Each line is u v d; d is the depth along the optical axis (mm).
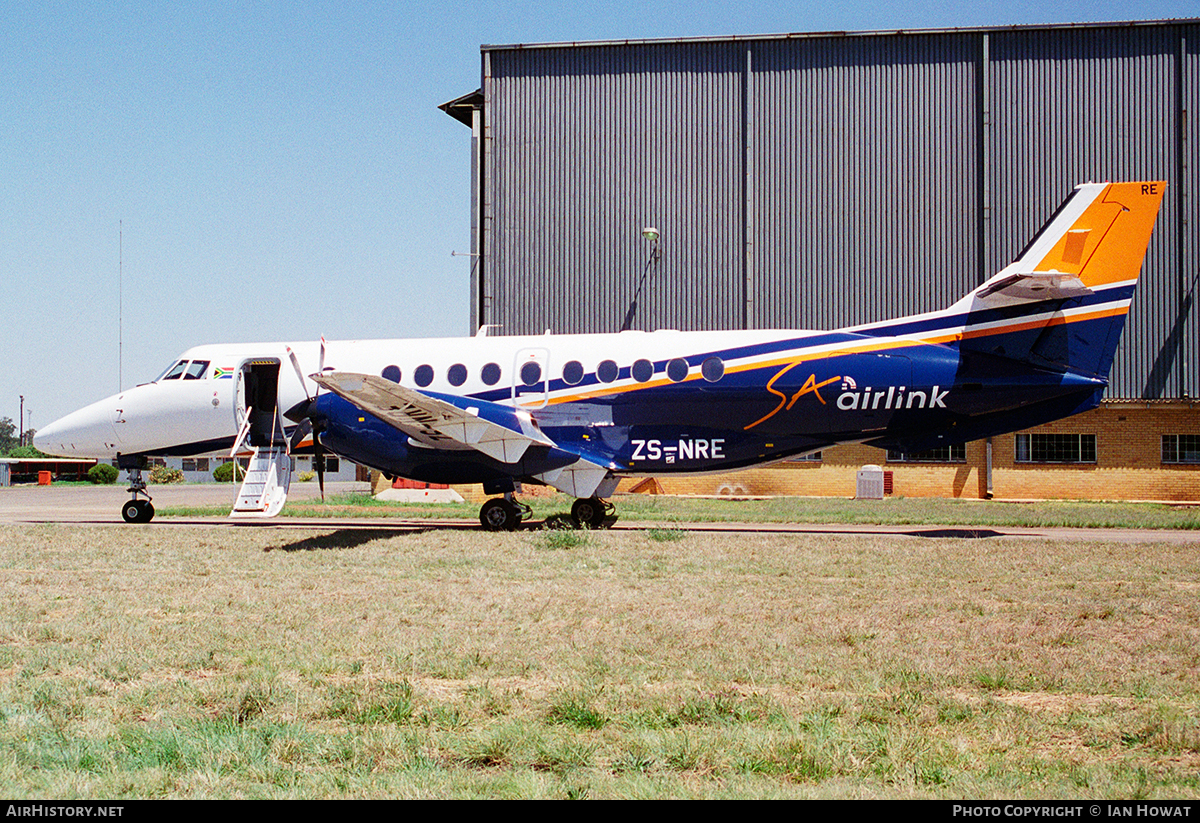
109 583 10477
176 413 18844
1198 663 6809
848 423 16219
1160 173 27594
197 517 21516
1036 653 7102
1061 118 27953
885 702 5812
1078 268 15609
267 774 4668
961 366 15797
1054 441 27875
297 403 18156
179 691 6035
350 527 18062
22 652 7102
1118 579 10836
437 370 17469
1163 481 27234
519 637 7660
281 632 7820
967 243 28078
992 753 4957
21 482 65625
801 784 4555
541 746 4996
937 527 18516
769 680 6383
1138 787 4430
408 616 8555
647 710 5652
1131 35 27812
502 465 16344
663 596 9633
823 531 17375
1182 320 27281
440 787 4488
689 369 16531
